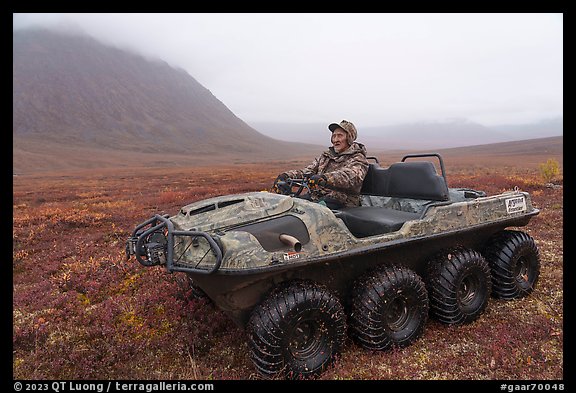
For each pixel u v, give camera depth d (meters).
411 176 4.55
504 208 4.54
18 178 54.72
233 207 3.51
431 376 3.28
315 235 3.33
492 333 3.85
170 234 3.12
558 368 3.30
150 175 48.44
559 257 5.96
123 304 4.76
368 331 3.47
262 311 3.10
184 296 4.60
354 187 4.49
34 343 3.91
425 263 4.19
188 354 3.65
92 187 28.41
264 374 3.11
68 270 6.21
